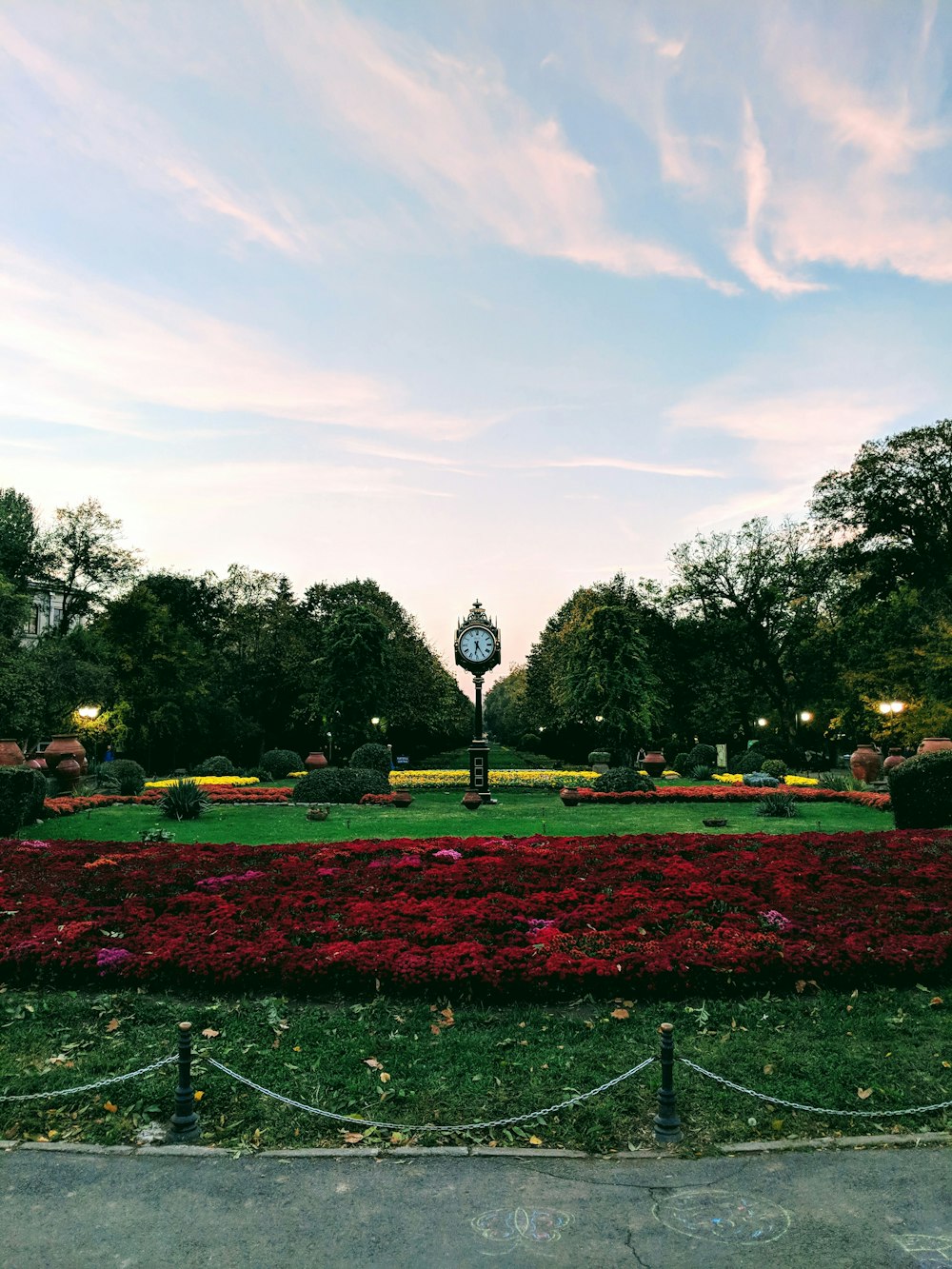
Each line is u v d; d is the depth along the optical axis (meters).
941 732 32.62
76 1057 6.06
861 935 7.90
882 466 41.00
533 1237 3.96
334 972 7.16
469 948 7.50
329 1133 4.95
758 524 49.53
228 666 52.25
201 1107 5.23
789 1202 4.23
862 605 43.78
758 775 31.95
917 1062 5.87
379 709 44.28
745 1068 5.77
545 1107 5.20
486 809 21.20
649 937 8.12
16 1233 4.01
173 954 7.47
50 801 21.19
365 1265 3.76
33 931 8.21
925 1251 3.85
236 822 18.69
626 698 33.91
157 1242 3.94
